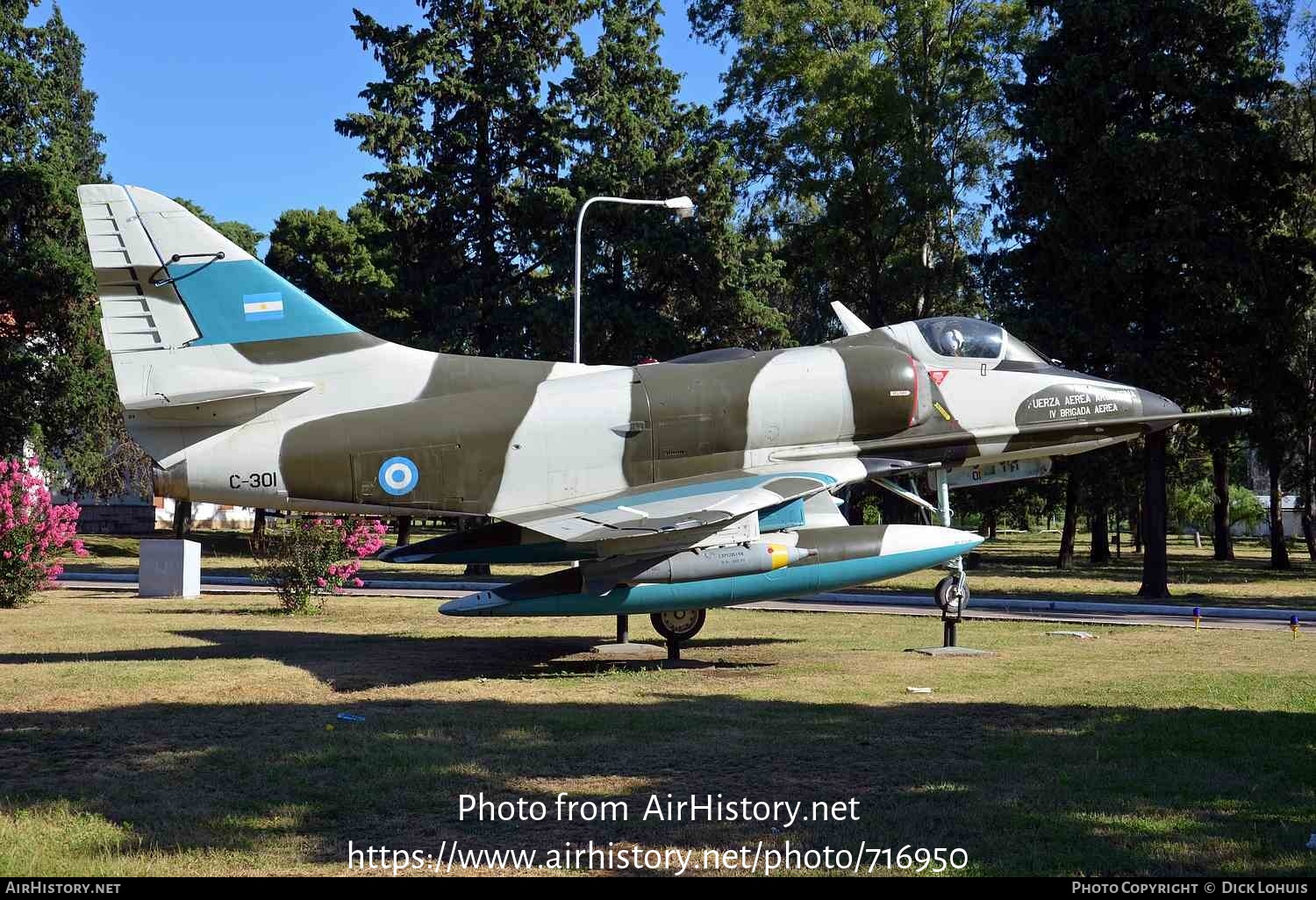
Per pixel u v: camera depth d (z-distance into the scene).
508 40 39.50
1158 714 8.64
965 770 6.79
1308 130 32.75
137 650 12.97
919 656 12.44
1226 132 24.67
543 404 12.20
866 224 36.94
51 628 15.27
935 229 38.84
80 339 36.19
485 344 39.03
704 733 7.90
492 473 12.02
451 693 9.80
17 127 36.62
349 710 8.91
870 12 37.94
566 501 12.12
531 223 37.00
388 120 37.97
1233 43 25.50
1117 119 25.84
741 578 11.78
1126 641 13.98
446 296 38.16
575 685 10.27
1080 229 25.86
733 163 37.50
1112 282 25.53
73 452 38.31
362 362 12.34
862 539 12.29
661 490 11.88
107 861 5.09
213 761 7.04
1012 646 13.38
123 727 8.13
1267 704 9.18
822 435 12.74
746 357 13.33
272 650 13.04
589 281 36.59
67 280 34.09
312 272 41.50
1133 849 5.25
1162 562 25.16
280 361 12.12
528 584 11.67
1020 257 27.70
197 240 11.93
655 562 11.43
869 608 19.62
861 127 36.88
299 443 11.93
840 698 9.45
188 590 21.06
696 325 36.66
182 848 5.30
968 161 38.47
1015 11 37.97
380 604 19.98
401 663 11.88
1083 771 6.76
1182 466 39.00
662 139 37.72
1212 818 5.74
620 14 40.03
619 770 6.83
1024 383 13.62
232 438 12.02
